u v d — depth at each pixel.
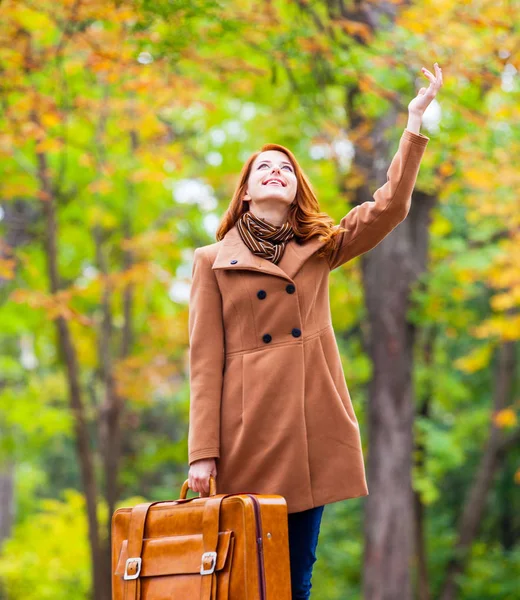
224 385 3.00
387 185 3.05
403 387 10.89
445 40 7.06
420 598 13.48
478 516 14.33
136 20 6.71
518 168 8.50
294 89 7.98
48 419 11.01
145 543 2.79
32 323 12.35
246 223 3.04
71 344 11.10
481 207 9.47
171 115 11.73
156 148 9.75
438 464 12.74
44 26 8.33
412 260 10.98
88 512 11.09
